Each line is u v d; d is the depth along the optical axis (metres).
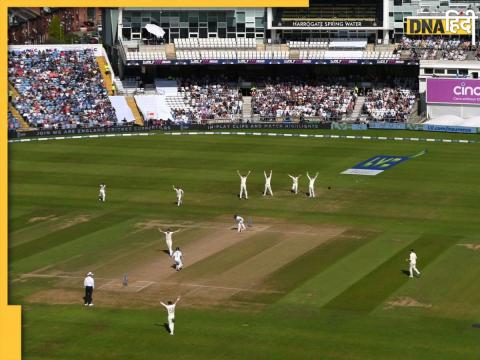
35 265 77.56
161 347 59.91
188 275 74.44
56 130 142.50
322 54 163.88
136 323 64.19
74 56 162.50
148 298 69.31
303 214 94.25
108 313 66.25
